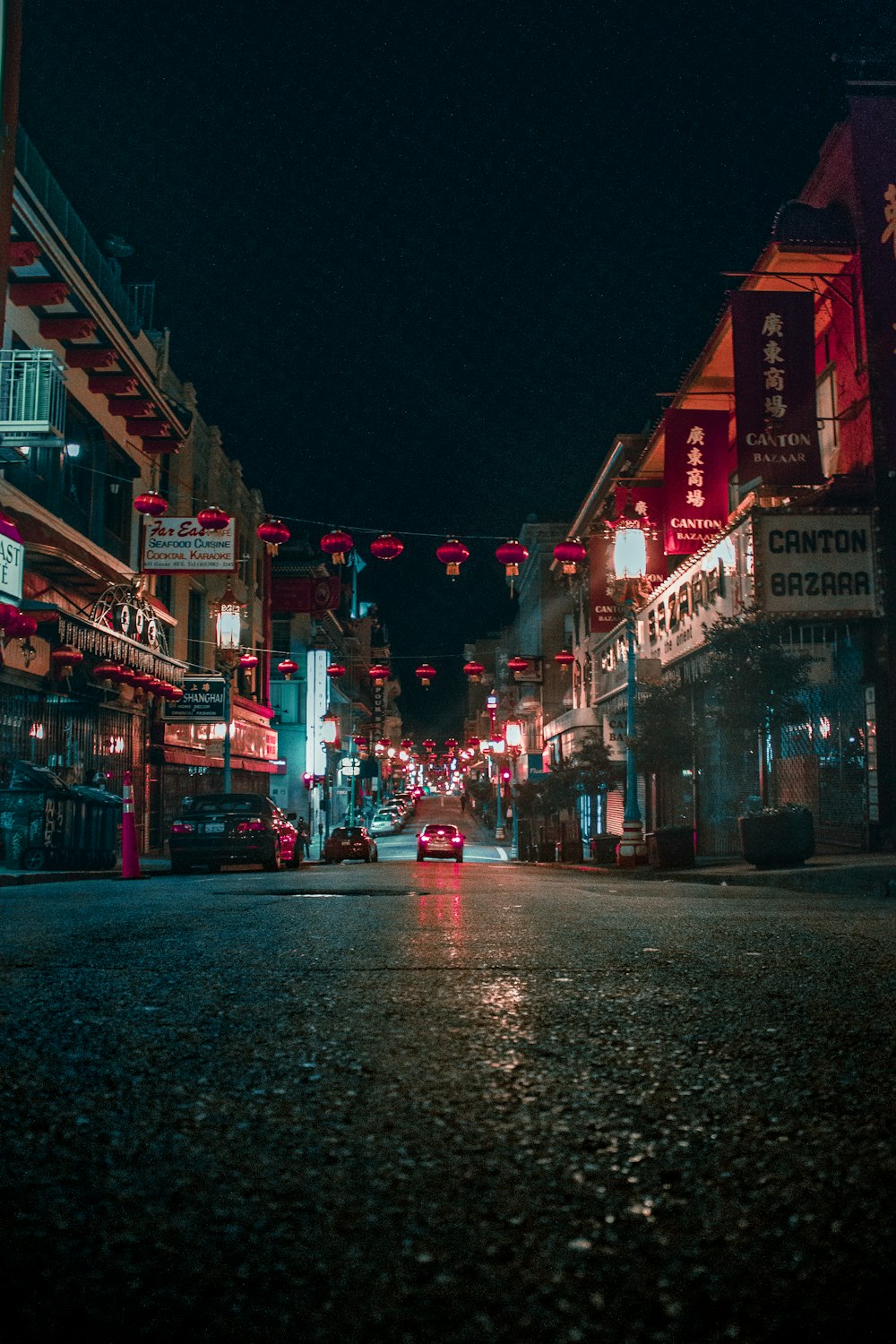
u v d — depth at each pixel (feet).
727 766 82.28
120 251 93.30
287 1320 3.56
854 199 61.21
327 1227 4.50
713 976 13.39
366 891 37.52
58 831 59.62
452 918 23.30
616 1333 3.46
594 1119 6.50
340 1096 7.10
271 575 168.04
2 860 58.59
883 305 60.18
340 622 275.18
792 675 56.65
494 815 266.98
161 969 13.82
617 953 15.94
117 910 25.27
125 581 87.45
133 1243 4.31
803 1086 7.47
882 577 57.98
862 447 60.34
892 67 62.49
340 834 111.04
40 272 66.23
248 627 152.05
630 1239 4.36
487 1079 7.65
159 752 104.63
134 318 93.15
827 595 57.98
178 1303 3.70
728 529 66.80
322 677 199.82
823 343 67.77
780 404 62.08
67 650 70.08
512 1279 3.92
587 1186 5.11
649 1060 8.34
